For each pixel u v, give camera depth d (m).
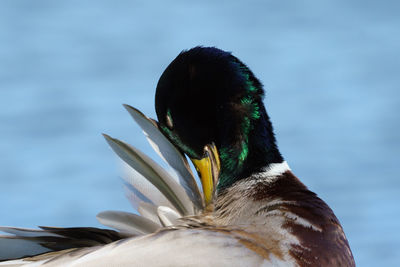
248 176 7.27
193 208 7.50
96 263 5.91
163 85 7.86
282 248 6.30
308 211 6.69
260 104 7.61
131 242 6.18
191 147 7.86
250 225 6.55
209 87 7.72
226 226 6.55
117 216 7.02
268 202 6.88
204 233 6.25
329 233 6.59
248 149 7.40
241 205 7.02
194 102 7.79
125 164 7.59
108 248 6.16
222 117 7.61
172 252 6.00
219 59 7.75
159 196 7.48
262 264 6.09
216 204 7.27
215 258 6.00
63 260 6.12
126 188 7.53
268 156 7.36
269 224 6.54
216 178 7.75
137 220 7.01
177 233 6.23
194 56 7.82
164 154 7.84
